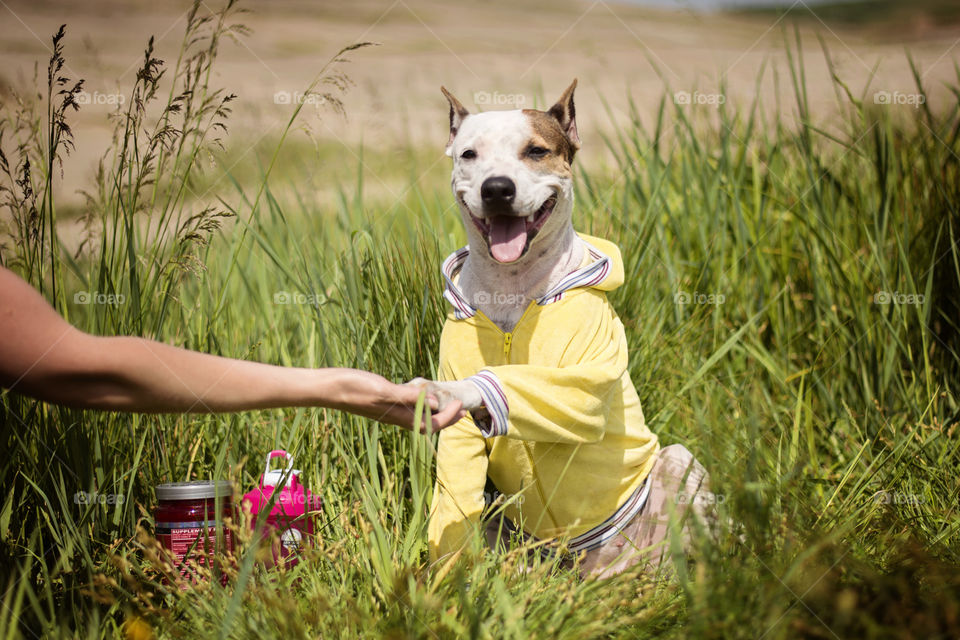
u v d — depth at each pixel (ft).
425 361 9.81
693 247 13.23
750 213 13.33
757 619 5.89
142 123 8.67
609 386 7.61
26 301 5.03
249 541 6.93
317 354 10.20
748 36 47.26
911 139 12.59
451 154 9.30
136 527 7.64
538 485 8.18
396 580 6.62
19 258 8.14
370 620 6.36
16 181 8.13
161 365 5.34
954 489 8.63
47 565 7.79
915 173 12.27
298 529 8.02
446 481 7.80
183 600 6.67
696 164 13.70
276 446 9.23
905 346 10.98
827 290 12.05
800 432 10.32
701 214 13.24
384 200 14.64
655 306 11.87
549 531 8.39
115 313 8.45
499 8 107.55
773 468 8.24
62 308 8.51
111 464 8.38
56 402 5.28
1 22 57.36
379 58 50.24
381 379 6.12
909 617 5.89
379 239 11.04
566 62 42.52
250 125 12.89
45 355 5.02
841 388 11.12
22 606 6.91
